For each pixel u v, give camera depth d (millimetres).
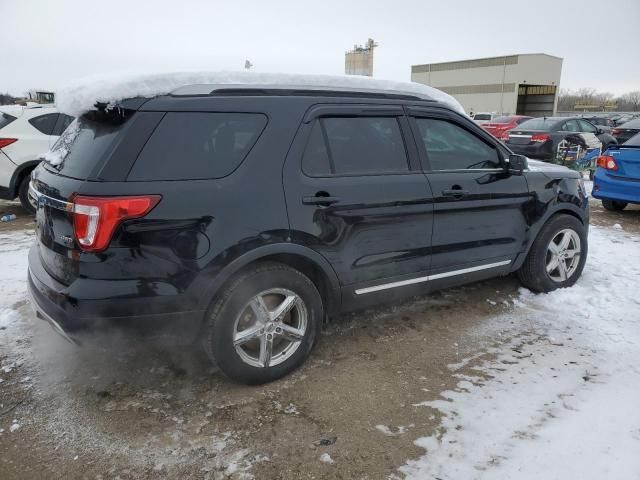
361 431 2662
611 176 7844
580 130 14375
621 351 3484
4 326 3760
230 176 2768
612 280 4824
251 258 2803
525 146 13461
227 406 2865
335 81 3348
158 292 2594
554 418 2746
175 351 3445
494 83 54188
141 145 2576
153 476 2355
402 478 2338
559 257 4527
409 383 3107
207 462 2441
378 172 3348
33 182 3111
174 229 2590
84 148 2719
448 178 3654
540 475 2336
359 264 3279
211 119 2771
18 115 7324
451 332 3799
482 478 2324
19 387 3027
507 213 4031
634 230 7031
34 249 3271
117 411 2814
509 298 4434
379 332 3793
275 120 2951
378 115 3406
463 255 3828
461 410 2830
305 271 3242
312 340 3201
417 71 62125
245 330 2947
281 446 2551
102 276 2510
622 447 2510
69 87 2922
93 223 2453
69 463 2430
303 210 2973
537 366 3299
